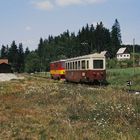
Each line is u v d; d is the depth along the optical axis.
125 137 12.98
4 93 34.31
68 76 53.09
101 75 44.25
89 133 14.12
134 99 22.25
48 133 14.57
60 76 61.34
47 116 18.94
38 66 165.75
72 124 16.59
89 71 44.09
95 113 18.53
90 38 163.00
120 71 63.19
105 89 33.31
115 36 172.62
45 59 167.75
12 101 27.08
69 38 179.62
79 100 24.47
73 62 50.00
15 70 193.62
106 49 166.12
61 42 178.62
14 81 55.84
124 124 15.70
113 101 22.03
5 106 23.55
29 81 56.47
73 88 36.00
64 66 60.53
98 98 24.69
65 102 24.73
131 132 13.84
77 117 18.36
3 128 15.82
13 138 14.01
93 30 167.50
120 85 44.53
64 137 13.45
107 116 17.59
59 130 15.09
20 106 23.92
